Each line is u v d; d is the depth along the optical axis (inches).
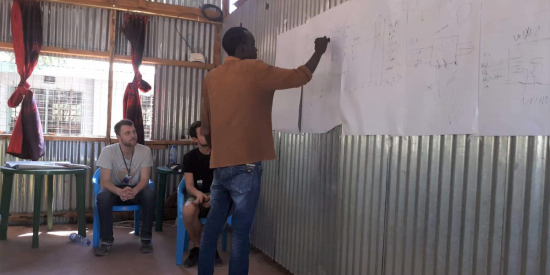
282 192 135.9
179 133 205.8
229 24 199.3
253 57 101.2
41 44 180.4
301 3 126.7
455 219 71.2
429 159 77.0
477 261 67.2
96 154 193.0
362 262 95.1
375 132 90.0
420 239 78.7
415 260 79.6
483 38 65.4
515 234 61.7
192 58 201.8
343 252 102.3
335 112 105.6
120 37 194.5
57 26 185.2
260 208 153.0
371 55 91.9
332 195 107.8
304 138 123.0
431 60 75.4
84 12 188.9
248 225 94.4
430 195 76.5
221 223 101.3
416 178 80.0
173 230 180.7
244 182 92.0
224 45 99.0
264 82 91.9
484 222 66.2
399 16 83.8
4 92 181.8
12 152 172.9
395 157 85.7
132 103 191.0
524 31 59.1
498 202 64.1
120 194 142.6
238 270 95.2
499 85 62.5
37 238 147.7
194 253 134.3
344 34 102.2
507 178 62.9
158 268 130.4
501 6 62.5
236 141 90.8
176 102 204.5
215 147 93.2
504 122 61.7
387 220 87.8
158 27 199.9
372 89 91.3
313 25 117.0
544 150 58.2
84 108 193.2
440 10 73.7
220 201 99.7
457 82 69.8
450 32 71.5
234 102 91.3
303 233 121.4
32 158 174.9
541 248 58.5
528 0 58.7
